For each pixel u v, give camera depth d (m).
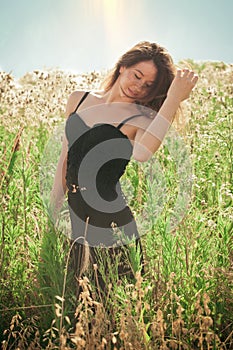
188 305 4.39
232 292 4.47
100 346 3.75
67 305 4.43
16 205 5.29
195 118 8.13
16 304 4.73
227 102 8.77
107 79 5.12
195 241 4.61
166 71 4.94
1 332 4.66
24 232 5.16
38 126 8.34
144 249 5.11
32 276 4.90
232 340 4.31
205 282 4.50
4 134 7.92
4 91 8.83
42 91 9.37
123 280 4.59
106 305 4.28
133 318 3.91
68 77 9.46
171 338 4.18
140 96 4.98
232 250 4.77
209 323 3.88
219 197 5.61
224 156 6.75
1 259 4.77
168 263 4.58
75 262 4.82
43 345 4.52
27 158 5.57
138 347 3.87
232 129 7.16
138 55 4.94
